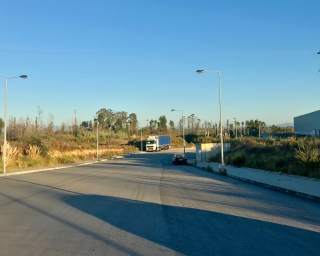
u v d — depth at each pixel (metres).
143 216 8.12
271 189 13.03
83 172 23.81
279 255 5.10
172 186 14.38
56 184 15.76
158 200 10.55
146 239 6.08
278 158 20.16
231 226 6.98
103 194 12.07
